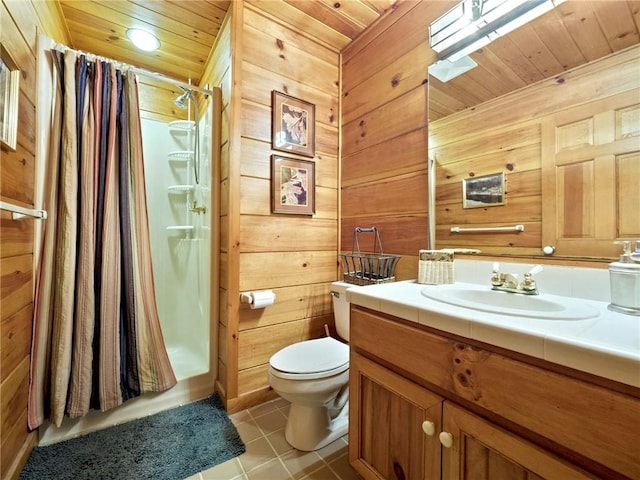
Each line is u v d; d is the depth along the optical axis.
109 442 1.32
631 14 0.88
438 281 1.28
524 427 0.64
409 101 1.56
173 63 2.17
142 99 2.24
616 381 0.51
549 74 1.04
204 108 2.08
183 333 2.22
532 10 1.08
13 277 1.08
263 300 1.59
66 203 1.33
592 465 0.55
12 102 1.05
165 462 1.20
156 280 2.21
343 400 1.47
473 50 1.27
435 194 1.42
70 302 1.32
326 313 1.95
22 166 1.15
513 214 1.13
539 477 0.61
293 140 1.80
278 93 1.73
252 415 1.55
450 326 0.77
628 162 0.87
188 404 1.64
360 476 1.15
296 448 1.30
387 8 1.67
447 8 1.38
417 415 0.87
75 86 1.38
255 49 1.66
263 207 1.69
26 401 1.21
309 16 1.73
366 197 1.82
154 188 2.24
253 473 1.17
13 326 1.08
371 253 1.78
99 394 1.40
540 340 0.60
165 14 1.68
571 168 0.98
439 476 0.80
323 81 1.96
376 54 1.77
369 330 1.04
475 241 1.26
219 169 1.82
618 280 0.79
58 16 1.61
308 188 1.87
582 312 0.75
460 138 1.32
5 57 1.00
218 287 1.81
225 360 1.64
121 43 1.94
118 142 1.52
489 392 0.69
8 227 1.03
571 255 0.98
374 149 1.77
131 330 1.51
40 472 1.13
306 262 1.87
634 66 0.86
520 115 1.11
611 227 0.90
